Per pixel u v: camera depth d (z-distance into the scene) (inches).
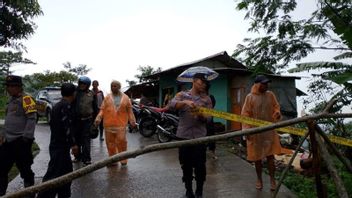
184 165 207.5
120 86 300.2
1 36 582.9
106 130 299.7
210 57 613.6
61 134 179.8
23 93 208.2
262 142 230.1
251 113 230.2
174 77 697.0
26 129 201.3
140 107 493.7
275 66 382.9
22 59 1355.8
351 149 271.3
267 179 267.3
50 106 665.6
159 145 72.3
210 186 248.4
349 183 227.9
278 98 584.7
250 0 360.8
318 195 90.6
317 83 339.6
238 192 233.5
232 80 579.5
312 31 332.8
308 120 89.8
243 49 389.4
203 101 204.5
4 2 538.0
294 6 351.6
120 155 68.2
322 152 88.4
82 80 301.4
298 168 298.8
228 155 372.5
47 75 1545.3
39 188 63.4
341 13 239.3
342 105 231.1
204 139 76.9
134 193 232.7
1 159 203.0
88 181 260.7
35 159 338.3
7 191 235.9
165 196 226.4
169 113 449.7
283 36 361.7
